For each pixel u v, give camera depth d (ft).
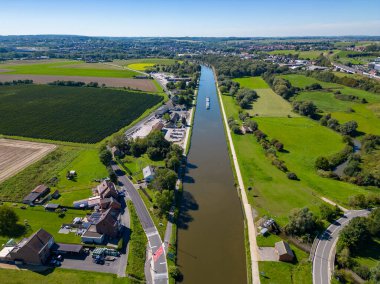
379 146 532.32
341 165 476.54
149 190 398.01
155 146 507.71
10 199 370.73
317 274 264.72
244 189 407.44
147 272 268.82
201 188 417.08
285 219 340.39
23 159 480.23
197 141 590.14
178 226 335.67
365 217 315.37
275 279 261.65
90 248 294.46
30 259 272.10
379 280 245.24
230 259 289.94
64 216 342.03
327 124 639.76
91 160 481.87
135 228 322.14
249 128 623.77
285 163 478.59
